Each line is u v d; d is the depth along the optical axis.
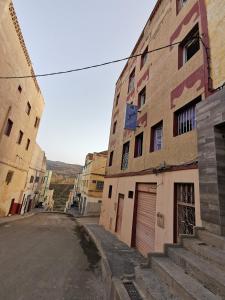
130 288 3.64
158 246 6.28
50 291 4.25
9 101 13.52
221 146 4.25
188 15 7.00
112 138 16.50
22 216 19.05
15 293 4.04
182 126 6.52
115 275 5.04
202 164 4.52
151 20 11.25
